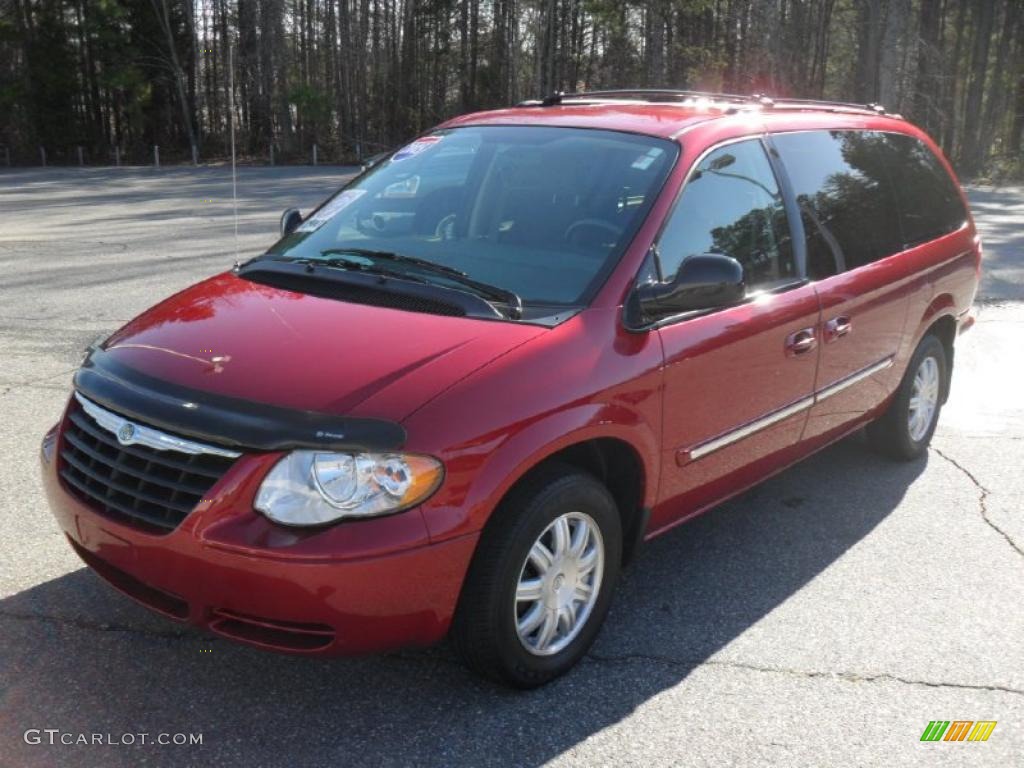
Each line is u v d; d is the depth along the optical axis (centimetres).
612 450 355
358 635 287
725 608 395
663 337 355
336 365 305
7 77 5197
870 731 318
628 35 4909
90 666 339
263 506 280
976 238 599
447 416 291
